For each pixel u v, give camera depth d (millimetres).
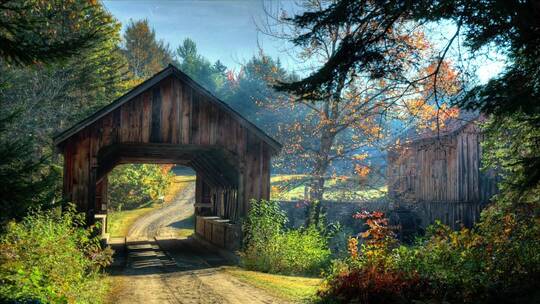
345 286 8953
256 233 16031
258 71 24328
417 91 16609
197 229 27500
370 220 11172
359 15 8109
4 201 5852
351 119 21922
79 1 22828
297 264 14922
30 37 12359
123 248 21625
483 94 7332
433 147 27422
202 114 17172
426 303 7754
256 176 17703
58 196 15391
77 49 6094
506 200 10156
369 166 23453
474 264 8352
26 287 6309
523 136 9430
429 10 7453
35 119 22891
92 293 9211
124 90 35719
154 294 10328
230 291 10695
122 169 37406
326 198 27703
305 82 8203
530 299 7203
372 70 8727
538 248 8734
